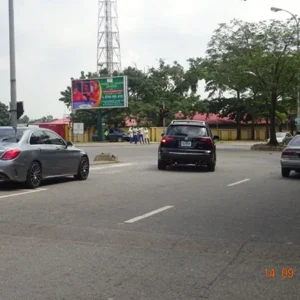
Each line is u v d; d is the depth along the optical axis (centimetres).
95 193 1183
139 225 803
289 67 3366
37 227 782
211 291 494
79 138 6219
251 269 568
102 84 5434
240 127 7488
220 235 739
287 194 1195
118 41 7150
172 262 594
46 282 517
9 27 1981
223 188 1303
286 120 6781
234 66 3522
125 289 497
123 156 2777
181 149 1786
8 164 1188
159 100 6700
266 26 3484
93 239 707
